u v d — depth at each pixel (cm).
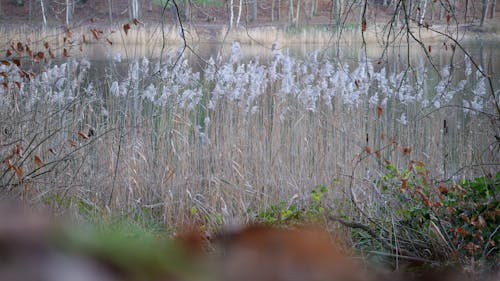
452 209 679
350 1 855
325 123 1030
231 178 948
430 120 1084
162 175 965
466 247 621
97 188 930
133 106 1080
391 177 786
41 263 46
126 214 870
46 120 948
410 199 740
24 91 1005
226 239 57
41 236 48
